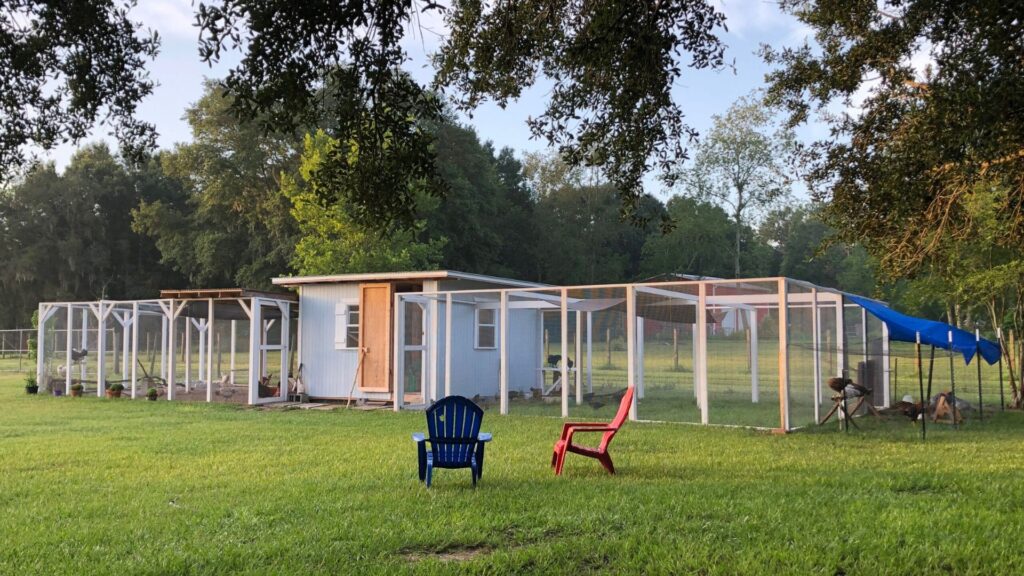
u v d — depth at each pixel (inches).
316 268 1225.4
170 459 434.9
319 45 263.0
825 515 279.4
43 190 2409.0
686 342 690.2
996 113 291.1
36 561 231.6
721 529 259.9
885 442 501.4
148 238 2490.2
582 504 299.6
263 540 252.4
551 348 774.5
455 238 1883.6
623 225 2588.6
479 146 2066.9
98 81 306.2
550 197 2586.1
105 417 682.8
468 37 346.9
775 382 665.0
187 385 974.4
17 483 361.7
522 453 450.3
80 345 1038.4
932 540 244.8
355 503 304.7
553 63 351.6
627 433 548.1
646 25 306.3
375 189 296.7
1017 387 816.3
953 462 411.8
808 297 642.2
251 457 439.8
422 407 754.8
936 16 321.7
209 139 1861.5
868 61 471.2
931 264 580.4
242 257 1932.8
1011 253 753.0
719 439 514.3
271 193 1800.0
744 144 2079.2
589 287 664.4
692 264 2356.1
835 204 498.3
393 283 810.8
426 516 283.6
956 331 617.9
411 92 291.1
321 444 498.0
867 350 750.5
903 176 393.4
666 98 328.5
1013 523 265.0
